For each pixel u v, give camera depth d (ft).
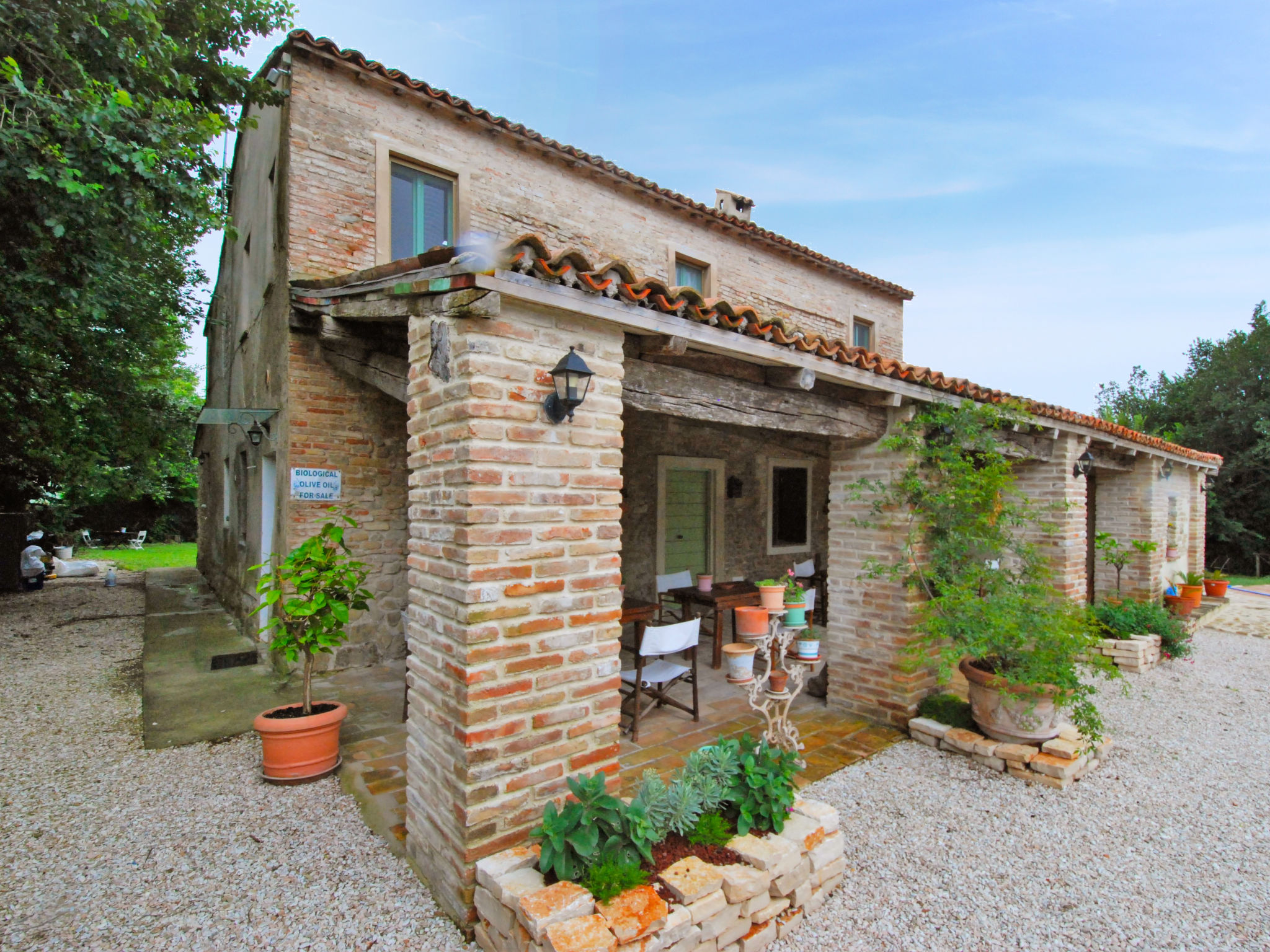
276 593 12.58
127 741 14.07
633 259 27.71
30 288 18.49
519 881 7.29
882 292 39.75
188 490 73.72
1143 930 8.28
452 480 8.29
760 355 11.48
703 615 19.66
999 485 14.78
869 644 15.56
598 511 9.27
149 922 8.10
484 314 7.86
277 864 9.36
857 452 16.07
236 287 29.96
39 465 38.42
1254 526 56.80
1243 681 20.17
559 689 8.72
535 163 24.43
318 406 18.65
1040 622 12.78
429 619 8.93
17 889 8.75
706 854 8.21
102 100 15.44
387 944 7.75
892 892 9.02
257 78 19.48
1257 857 10.02
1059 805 11.54
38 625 27.04
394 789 11.62
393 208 21.26
